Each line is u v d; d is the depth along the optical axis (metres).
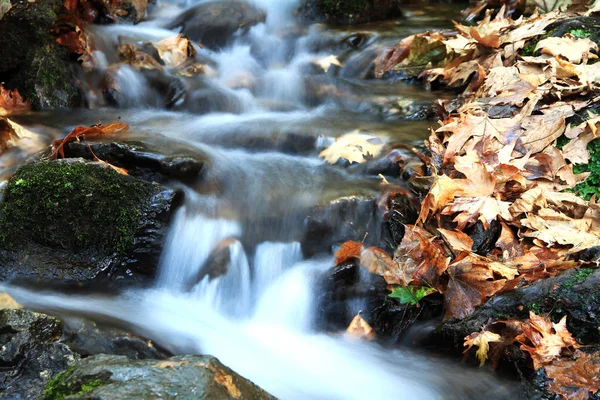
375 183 2.36
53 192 2.25
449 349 2.04
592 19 2.73
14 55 2.88
